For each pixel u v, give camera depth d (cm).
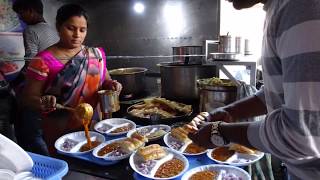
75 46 146
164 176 100
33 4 207
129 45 306
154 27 288
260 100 107
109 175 104
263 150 72
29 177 75
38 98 135
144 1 285
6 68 151
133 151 117
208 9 261
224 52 165
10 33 199
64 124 146
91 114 124
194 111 181
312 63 55
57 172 79
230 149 117
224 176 99
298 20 57
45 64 136
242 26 250
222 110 113
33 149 125
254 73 149
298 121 58
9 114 138
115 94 153
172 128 146
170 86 200
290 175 78
